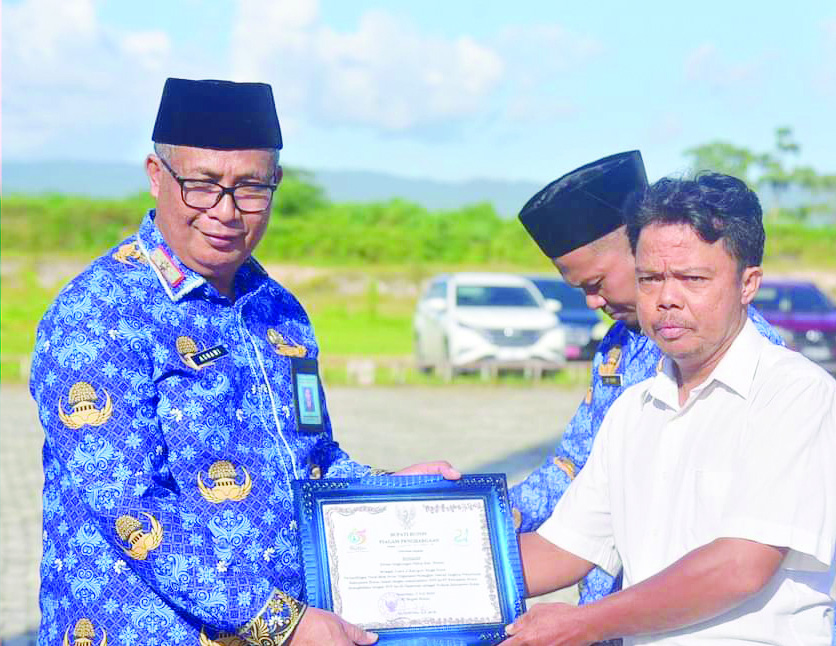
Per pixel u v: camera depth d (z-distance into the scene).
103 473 2.81
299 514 3.04
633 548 2.88
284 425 3.18
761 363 2.76
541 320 18.67
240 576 2.86
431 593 3.07
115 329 2.92
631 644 2.88
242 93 3.00
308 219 43.31
